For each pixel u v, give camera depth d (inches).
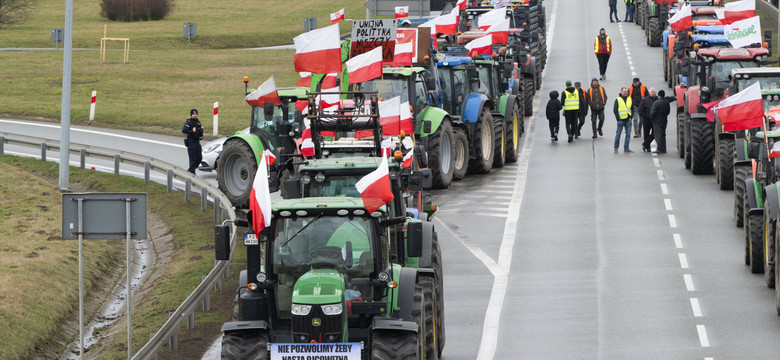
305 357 1642.5
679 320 2297.0
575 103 4525.1
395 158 2022.6
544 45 6461.6
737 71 3405.5
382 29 3181.6
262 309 1724.9
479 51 4261.8
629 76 6102.4
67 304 2714.1
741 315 2315.5
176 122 5339.6
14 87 6412.4
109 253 3225.9
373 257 1711.4
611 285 2588.6
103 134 5137.8
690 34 4749.0
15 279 2755.9
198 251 3105.3
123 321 2610.7
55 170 4335.6
